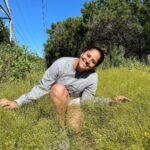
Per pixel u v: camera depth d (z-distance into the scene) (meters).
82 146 1.08
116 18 8.98
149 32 8.94
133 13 9.27
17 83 2.21
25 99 1.39
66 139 1.10
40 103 1.33
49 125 1.12
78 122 1.20
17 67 2.91
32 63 3.26
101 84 2.02
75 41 10.62
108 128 1.17
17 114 1.22
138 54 8.99
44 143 1.05
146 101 1.39
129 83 2.07
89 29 9.35
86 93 1.50
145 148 1.04
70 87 1.49
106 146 1.03
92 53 1.47
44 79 1.47
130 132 1.09
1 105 1.33
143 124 1.17
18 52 3.24
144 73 2.76
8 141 1.01
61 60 1.51
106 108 1.30
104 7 9.80
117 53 4.66
